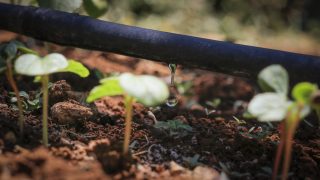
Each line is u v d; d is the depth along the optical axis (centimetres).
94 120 31
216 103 40
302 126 34
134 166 25
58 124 30
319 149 31
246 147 29
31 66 24
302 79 30
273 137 31
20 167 23
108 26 33
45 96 26
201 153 28
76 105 31
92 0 38
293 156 29
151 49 32
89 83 38
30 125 29
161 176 25
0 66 26
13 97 32
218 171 27
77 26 33
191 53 32
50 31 33
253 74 31
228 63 31
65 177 23
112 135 29
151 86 23
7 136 26
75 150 26
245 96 44
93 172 24
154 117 33
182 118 33
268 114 22
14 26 34
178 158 28
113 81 23
